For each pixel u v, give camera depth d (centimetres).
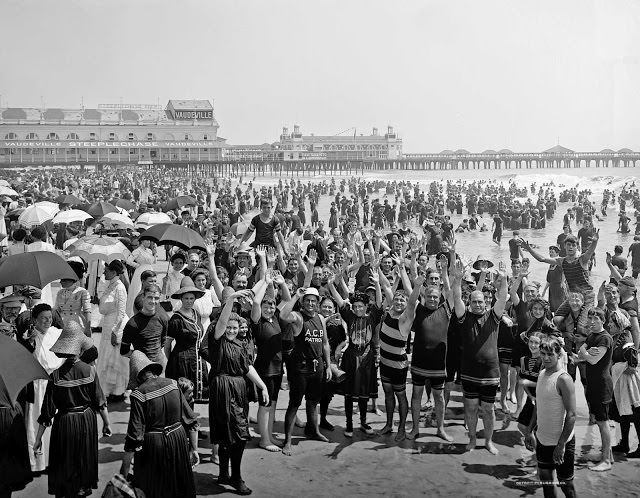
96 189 5044
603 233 3644
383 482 678
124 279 1173
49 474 595
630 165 12862
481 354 758
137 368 578
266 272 764
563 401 610
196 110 12762
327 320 857
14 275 786
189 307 740
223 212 3684
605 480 684
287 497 643
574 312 858
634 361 729
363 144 15900
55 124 11406
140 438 563
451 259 877
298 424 853
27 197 2628
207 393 740
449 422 870
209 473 700
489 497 645
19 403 627
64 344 596
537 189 8244
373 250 1275
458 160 15512
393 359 791
